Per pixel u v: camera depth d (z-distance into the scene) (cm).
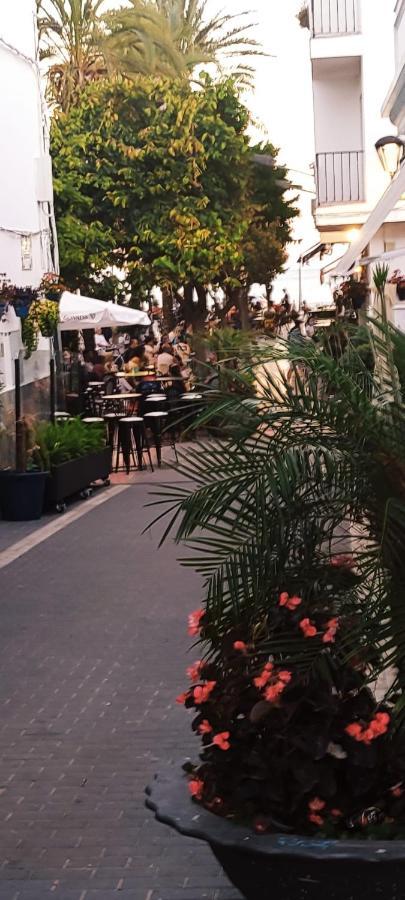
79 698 834
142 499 1859
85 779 677
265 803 432
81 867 559
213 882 537
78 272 3288
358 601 450
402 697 428
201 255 3338
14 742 746
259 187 3947
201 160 3316
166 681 866
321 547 456
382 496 447
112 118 3291
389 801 436
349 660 439
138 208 3331
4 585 1234
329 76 3266
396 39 2353
